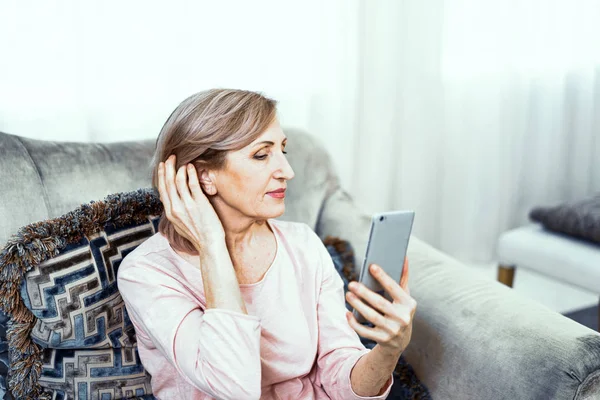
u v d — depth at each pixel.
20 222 1.14
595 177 2.98
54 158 1.24
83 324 1.06
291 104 2.12
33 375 1.06
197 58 1.93
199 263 1.04
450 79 2.45
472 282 1.33
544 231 2.18
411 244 1.54
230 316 0.93
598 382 1.06
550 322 1.15
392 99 2.33
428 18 2.31
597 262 1.91
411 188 2.49
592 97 2.83
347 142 2.26
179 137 0.98
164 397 1.10
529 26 2.57
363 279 0.90
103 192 1.27
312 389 1.12
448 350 1.22
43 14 1.68
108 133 1.86
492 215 2.73
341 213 1.59
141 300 0.99
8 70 1.67
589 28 2.72
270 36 2.01
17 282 1.01
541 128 2.79
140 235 1.16
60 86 1.75
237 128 0.96
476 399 1.15
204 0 1.89
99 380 1.10
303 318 1.09
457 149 2.55
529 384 1.06
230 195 1.00
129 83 1.86
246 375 0.91
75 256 1.05
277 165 1.00
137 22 1.82
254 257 1.08
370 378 1.00
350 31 2.15
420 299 1.33
